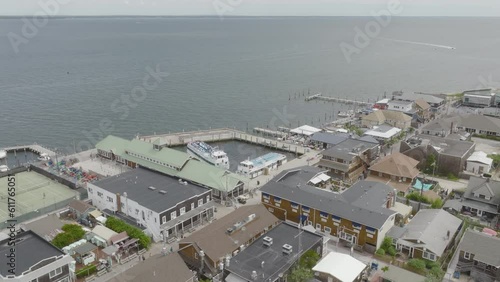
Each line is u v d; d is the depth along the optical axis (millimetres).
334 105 164875
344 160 85188
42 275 47031
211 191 72188
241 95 181750
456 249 59438
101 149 98062
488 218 68312
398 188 77312
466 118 119500
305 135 116750
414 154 90938
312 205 64938
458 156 86500
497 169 90500
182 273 49344
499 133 112562
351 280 48562
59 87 187250
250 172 89625
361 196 67312
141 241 59750
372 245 59031
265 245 55156
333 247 61219
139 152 92375
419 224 61969
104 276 53594
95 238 59812
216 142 120688
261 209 64750
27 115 144250
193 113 152875
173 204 65125
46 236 60281
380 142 106062
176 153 88688
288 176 78688
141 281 46875
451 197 77500
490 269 51656
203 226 67250
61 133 126250
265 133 126875
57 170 89562
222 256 53312
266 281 47906
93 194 73688
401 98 140125
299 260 52250
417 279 50344
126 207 67750
